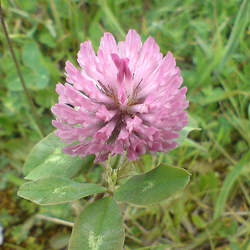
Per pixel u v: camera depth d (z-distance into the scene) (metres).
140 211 0.09
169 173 0.05
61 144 0.06
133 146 0.05
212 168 0.09
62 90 0.05
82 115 0.05
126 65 0.05
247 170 0.09
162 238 0.09
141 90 0.06
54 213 0.08
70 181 0.06
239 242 0.08
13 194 0.09
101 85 0.06
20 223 0.09
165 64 0.05
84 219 0.06
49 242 0.08
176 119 0.05
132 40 0.06
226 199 0.09
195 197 0.09
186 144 0.09
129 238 0.08
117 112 0.05
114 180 0.06
